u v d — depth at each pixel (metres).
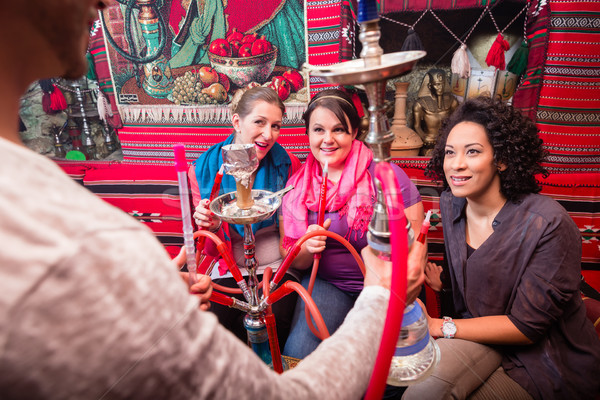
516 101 1.70
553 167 1.80
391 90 1.12
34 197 0.26
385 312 0.49
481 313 0.82
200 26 1.99
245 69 2.01
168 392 0.27
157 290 0.28
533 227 0.80
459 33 1.59
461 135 0.81
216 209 0.74
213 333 0.30
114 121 2.18
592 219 1.75
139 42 2.05
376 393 0.44
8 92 0.31
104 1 0.36
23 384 0.24
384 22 1.64
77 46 0.34
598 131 1.73
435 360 0.57
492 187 0.84
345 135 1.16
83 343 0.25
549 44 1.65
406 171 0.98
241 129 1.45
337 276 0.77
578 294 0.89
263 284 0.72
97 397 0.26
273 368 0.68
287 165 1.48
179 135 2.17
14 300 0.23
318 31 1.88
